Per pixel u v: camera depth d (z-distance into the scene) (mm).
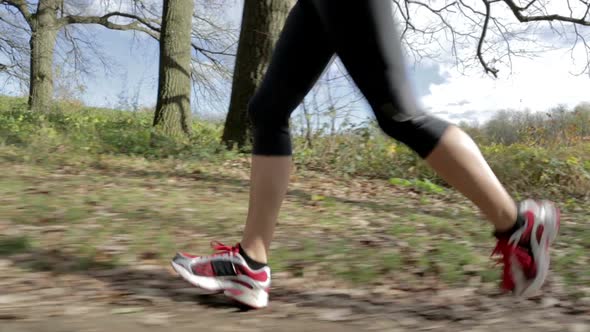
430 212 5898
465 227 4754
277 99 2176
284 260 3166
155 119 14391
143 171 7379
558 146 10992
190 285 2582
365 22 1789
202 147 9742
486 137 10672
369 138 9578
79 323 1967
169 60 14297
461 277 3090
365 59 1824
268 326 2082
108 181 5969
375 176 9109
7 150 8094
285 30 2184
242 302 2236
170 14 14336
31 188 5008
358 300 2594
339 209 5395
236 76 10203
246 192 5980
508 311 2488
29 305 2154
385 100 1851
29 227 3537
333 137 9648
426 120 1875
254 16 10047
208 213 4391
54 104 20516
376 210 5582
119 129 12578
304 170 8867
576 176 9211
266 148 2205
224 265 2236
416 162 9203
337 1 1798
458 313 2406
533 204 2008
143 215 4133
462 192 1938
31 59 20891
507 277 2055
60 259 2885
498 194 1923
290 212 4953
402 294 2777
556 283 3078
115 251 3102
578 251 3979
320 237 3900
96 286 2500
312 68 2154
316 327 2105
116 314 2105
